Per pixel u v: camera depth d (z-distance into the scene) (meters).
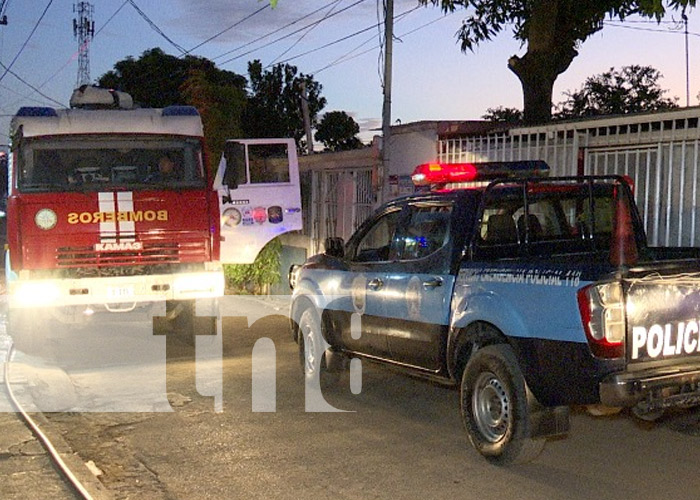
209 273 9.97
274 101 30.12
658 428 6.74
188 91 19.81
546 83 13.59
